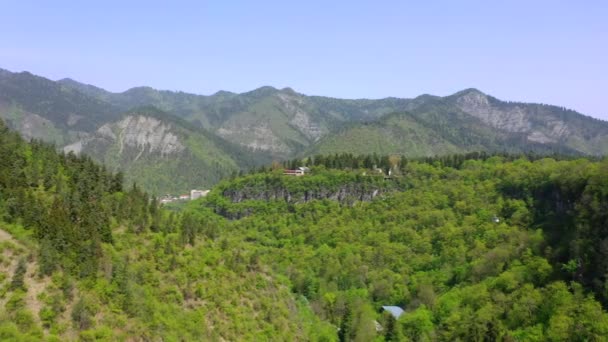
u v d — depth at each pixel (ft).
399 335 422.41
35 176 384.47
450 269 522.47
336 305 487.61
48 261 293.02
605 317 358.02
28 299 274.36
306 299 506.07
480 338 379.55
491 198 623.36
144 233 392.47
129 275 326.44
